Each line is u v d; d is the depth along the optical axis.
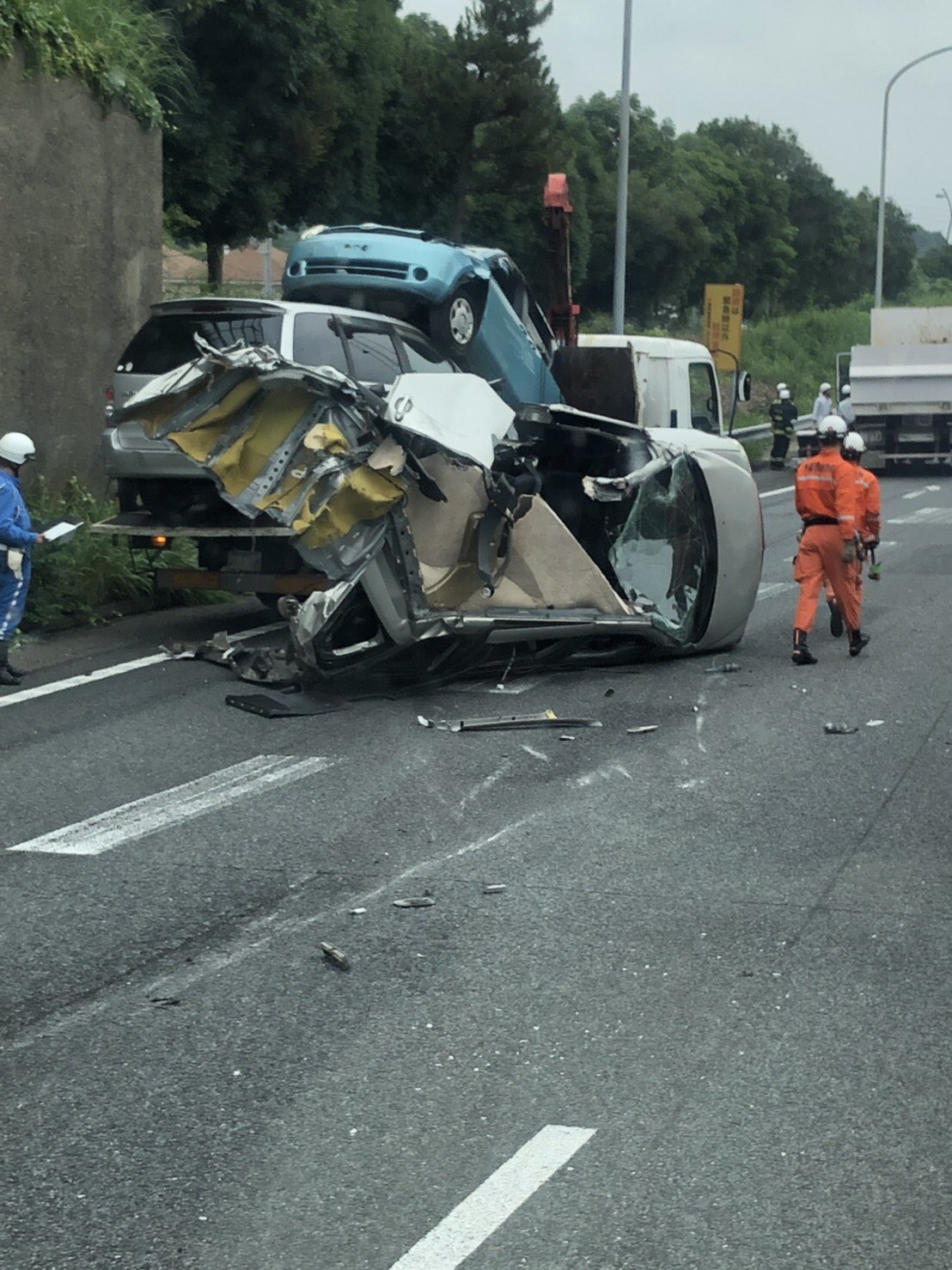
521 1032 5.29
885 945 6.06
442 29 52.25
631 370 15.02
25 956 6.02
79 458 16.25
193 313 12.55
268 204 31.41
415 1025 5.35
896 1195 4.19
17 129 15.04
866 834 7.55
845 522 11.93
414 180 45.00
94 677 11.22
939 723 10.01
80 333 16.19
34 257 15.40
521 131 45.06
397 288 13.99
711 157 83.31
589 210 63.62
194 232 32.69
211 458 10.24
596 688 11.09
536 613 10.93
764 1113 4.67
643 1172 4.33
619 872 6.99
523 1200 4.19
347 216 38.19
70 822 7.76
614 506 12.07
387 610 10.28
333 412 10.12
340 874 6.98
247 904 6.59
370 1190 4.26
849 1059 5.04
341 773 8.70
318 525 10.12
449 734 9.67
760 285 89.88
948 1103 4.72
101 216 16.45
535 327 16.34
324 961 5.96
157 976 5.82
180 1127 4.63
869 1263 3.87
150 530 12.05
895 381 32.06
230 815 7.88
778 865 7.07
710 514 12.06
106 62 16.48
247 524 12.01
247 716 10.12
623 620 11.37
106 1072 5.01
